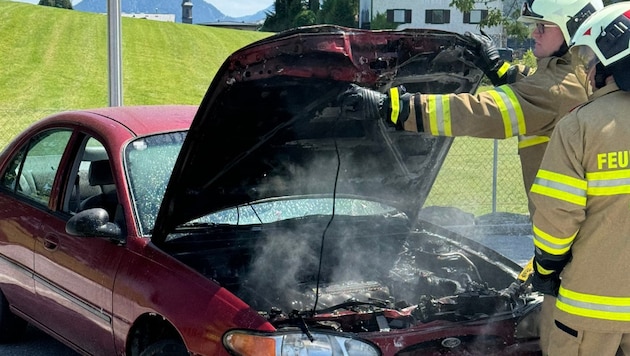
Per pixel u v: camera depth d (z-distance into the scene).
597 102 2.55
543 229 2.58
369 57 2.72
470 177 9.96
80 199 4.02
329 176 3.74
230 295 2.99
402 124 2.75
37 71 25.78
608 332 2.56
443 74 3.12
